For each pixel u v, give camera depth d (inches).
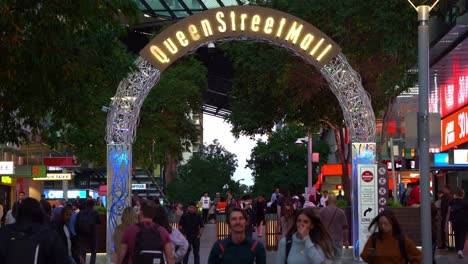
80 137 1643.7
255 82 1352.1
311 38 922.7
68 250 692.7
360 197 936.3
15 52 603.2
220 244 356.5
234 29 916.0
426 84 592.7
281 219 1064.2
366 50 1210.6
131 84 914.1
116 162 916.6
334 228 734.5
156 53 912.9
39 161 1979.6
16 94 658.8
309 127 1466.5
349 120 933.2
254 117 1428.4
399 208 1085.1
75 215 834.8
